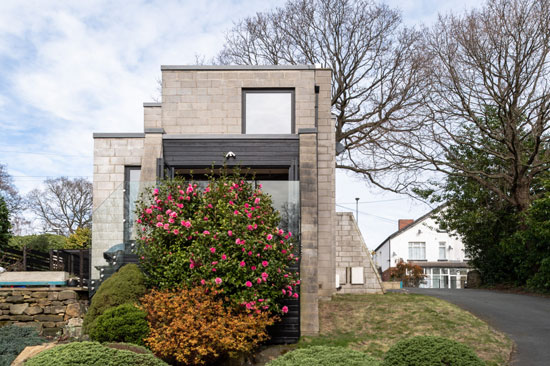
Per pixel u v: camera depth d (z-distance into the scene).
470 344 10.91
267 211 11.28
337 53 28.17
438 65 22.61
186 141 14.20
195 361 9.46
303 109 15.56
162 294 10.22
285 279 10.83
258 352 10.77
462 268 49.16
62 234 42.88
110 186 15.27
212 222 10.94
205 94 15.85
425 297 15.64
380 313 13.13
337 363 7.00
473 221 24.39
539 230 19.06
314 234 12.12
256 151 14.08
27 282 13.18
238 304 10.32
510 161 23.39
